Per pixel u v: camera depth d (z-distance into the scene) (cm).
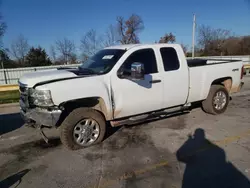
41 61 3784
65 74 400
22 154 390
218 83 616
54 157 376
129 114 438
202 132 467
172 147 400
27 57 3766
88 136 406
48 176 318
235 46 4356
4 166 350
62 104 366
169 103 484
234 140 421
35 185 296
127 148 401
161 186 287
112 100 404
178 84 482
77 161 359
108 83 399
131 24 3656
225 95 591
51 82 360
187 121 541
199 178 302
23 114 402
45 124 368
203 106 586
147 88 439
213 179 299
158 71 453
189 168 328
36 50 3825
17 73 1728
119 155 375
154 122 539
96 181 302
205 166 331
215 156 361
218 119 550
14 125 552
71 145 391
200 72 523
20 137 470
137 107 438
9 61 3622
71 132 387
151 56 450
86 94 376
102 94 390
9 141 450
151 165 339
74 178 311
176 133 466
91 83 382
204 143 412
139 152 384
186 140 429
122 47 456
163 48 468
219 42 4434
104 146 412
